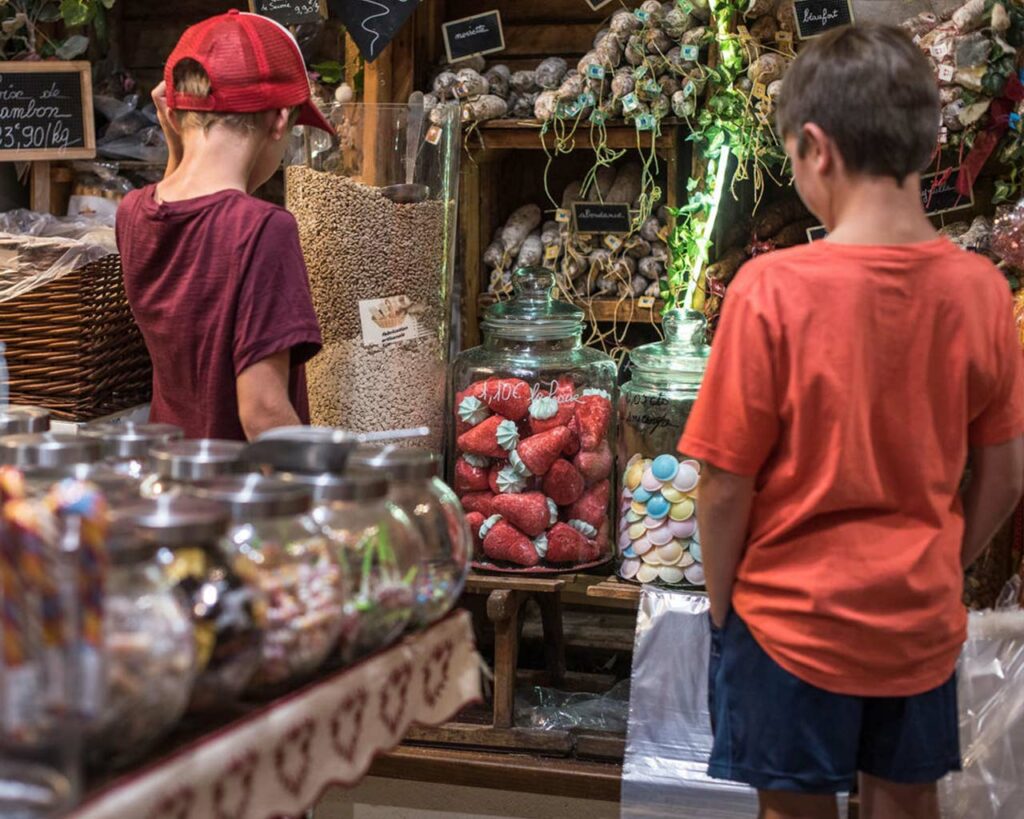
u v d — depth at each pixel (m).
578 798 2.92
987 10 3.00
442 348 2.80
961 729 2.49
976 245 3.13
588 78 3.13
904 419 1.63
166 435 1.52
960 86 3.03
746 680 1.74
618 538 2.82
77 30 3.55
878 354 1.61
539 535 2.77
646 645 2.64
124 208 2.13
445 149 2.71
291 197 2.65
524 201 3.68
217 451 1.40
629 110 3.10
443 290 2.78
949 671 1.73
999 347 1.69
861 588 1.65
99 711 0.95
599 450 2.78
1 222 2.96
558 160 3.64
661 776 2.63
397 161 2.65
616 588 2.72
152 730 1.04
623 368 3.60
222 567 1.15
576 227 3.31
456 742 2.85
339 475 1.39
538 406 2.71
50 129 3.22
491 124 3.25
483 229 3.48
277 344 1.98
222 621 1.13
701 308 3.17
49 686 0.92
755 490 1.74
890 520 1.66
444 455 2.97
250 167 2.12
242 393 1.99
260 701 1.25
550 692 3.10
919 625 1.67
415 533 1.43
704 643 2.62
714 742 1.83
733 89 3.07
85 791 1.00
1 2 3.21
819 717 1.69
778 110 1.75
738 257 3.33
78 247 2.54
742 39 3.07
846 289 1.61
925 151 1.64
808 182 1.70
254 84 2.05
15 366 2.61
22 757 0.93
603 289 3.34
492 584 2.75
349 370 2.65
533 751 2.82
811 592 1.66
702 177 3.15
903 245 1.63
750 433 1.66
